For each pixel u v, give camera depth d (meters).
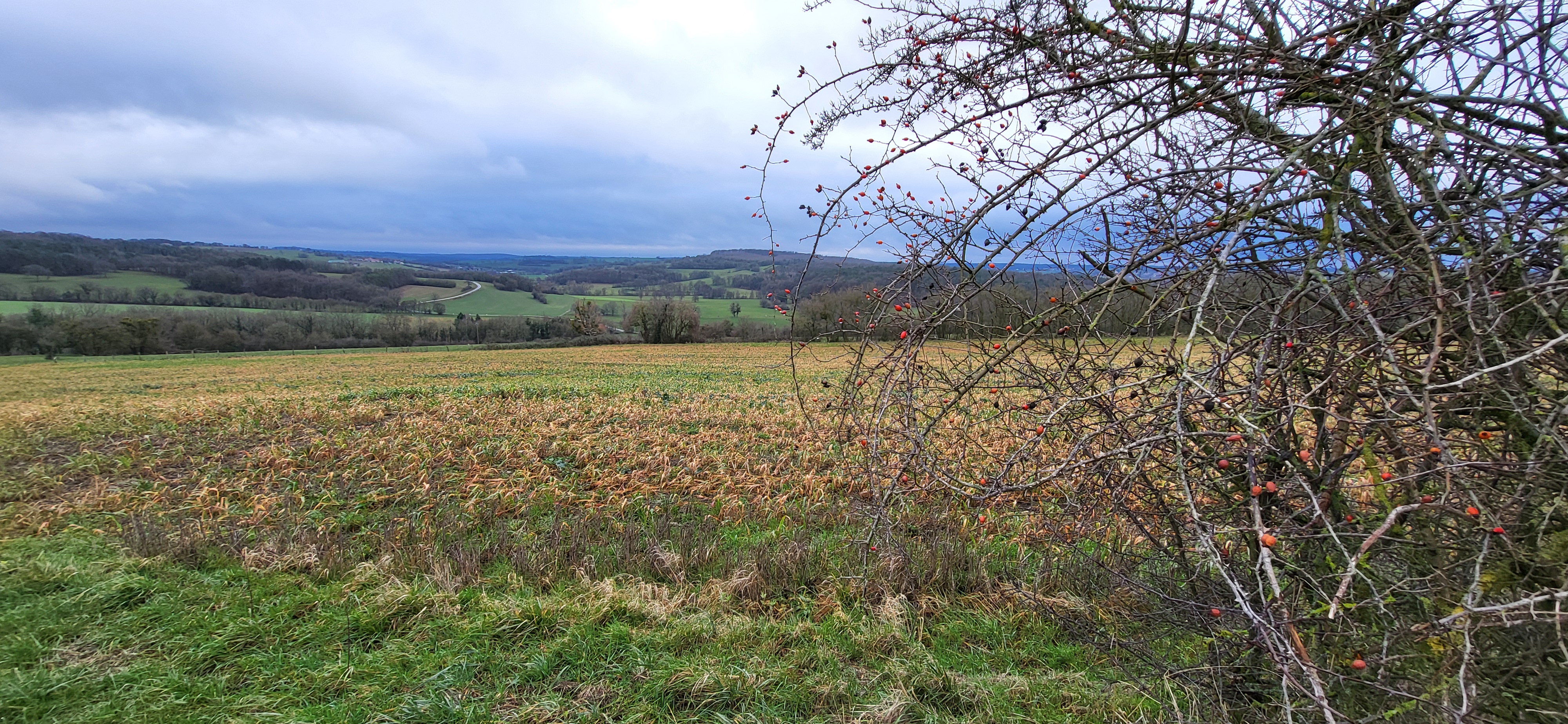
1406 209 1.84
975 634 4.78
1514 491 2.11
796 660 4.39
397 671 4.27
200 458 10.76
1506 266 1.79
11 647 4.42
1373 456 2.14
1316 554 2.56
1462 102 1.93
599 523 7.08
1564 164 1.82
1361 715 2.44
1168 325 2.18
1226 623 2.77
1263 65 1.98
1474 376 1.46
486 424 13.52
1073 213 1.98
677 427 13.41
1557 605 1.52
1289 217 2.26
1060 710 3.88
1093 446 2.46
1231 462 2.45
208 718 3.85
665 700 3.99
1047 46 2.16
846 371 2.54
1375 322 1.71
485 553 6.15
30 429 13.64
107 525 7.48
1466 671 1.94
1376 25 1.92
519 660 4.34
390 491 8.63
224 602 5.12
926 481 2.54
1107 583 4.63
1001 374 2.27
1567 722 2.17
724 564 5.90
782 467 9.96
